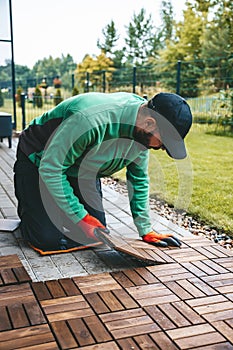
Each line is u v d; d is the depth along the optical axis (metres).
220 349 1.45
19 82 16.25
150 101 1.96
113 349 1.44
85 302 1.76
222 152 6.34
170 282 1.97
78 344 1.46
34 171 2.40
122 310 1.70
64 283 1.94
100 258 2.29
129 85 13.39
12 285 1.89
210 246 2.46
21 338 1.49
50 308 1.70
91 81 16.50
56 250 2.35
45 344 1.46
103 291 1.86
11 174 4.66
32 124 2.45
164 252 2.33
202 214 3.23
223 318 1.65
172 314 1.67
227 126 8.67
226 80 10.94
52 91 16.58
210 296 1.84
